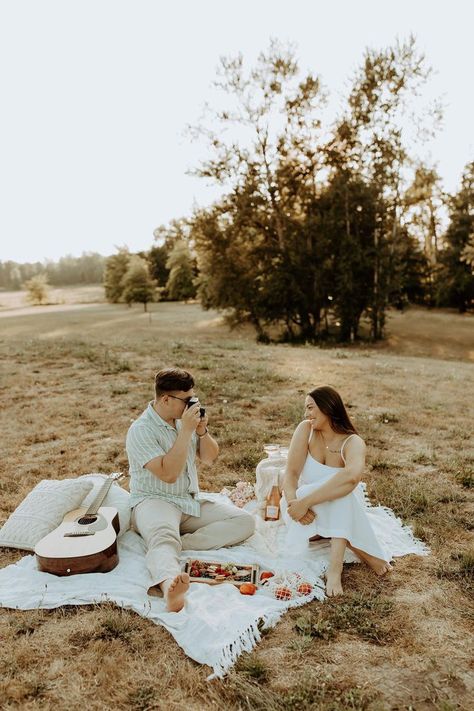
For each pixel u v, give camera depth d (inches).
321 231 1273.4
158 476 150.4
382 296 1325.0
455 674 104.7
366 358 634.2
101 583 136.6
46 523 159.3
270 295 1311.5
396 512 183.0
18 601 129.0
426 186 1434.5
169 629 118.2
